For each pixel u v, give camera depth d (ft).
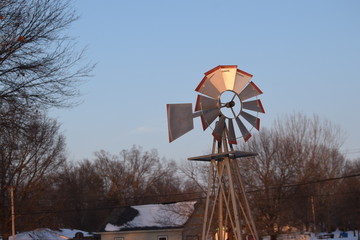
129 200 258.98
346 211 237.04
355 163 260.83
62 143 169.17
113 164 265.34
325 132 189.67
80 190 250.16
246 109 59.16
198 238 152.15
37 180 163.02
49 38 57.16
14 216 156.97
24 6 56.08
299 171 157.69
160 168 269.64
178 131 57.67
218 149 60.13
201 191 156.04
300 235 157.07
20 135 59.47
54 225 184.44
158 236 160.86
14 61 55.67
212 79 59.11
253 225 59.21
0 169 101.30
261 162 149.18
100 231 163.12
